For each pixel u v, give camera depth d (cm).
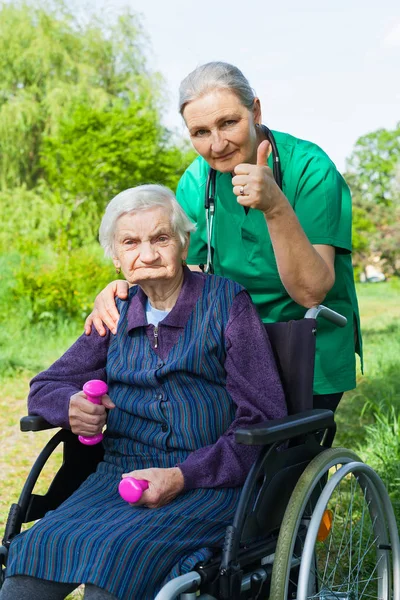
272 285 272
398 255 1795
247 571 229
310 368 241
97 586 197
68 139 1251
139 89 1630
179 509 214
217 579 206
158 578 202
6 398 675
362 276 2425
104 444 248
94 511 218
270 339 247
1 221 1362
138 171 1223
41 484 456
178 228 239
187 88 251
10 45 1591
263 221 268
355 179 2809
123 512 216
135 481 211
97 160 1213
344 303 277
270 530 224
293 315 275
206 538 211
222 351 234
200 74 250
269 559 230
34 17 1633
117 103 1324
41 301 1009
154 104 1609
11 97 1591
